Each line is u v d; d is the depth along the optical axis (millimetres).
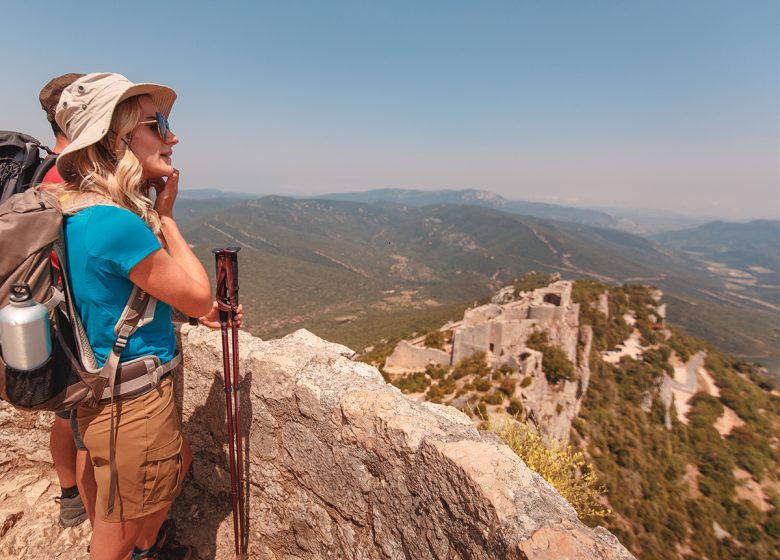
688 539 34844
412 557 2021
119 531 2039
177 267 1853
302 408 2457
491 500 1616
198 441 3104
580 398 43625
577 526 1565
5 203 1649
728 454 47094
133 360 1896
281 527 2693
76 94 1784
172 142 2092
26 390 1564
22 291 1525
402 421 2074
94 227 1631
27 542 2758
